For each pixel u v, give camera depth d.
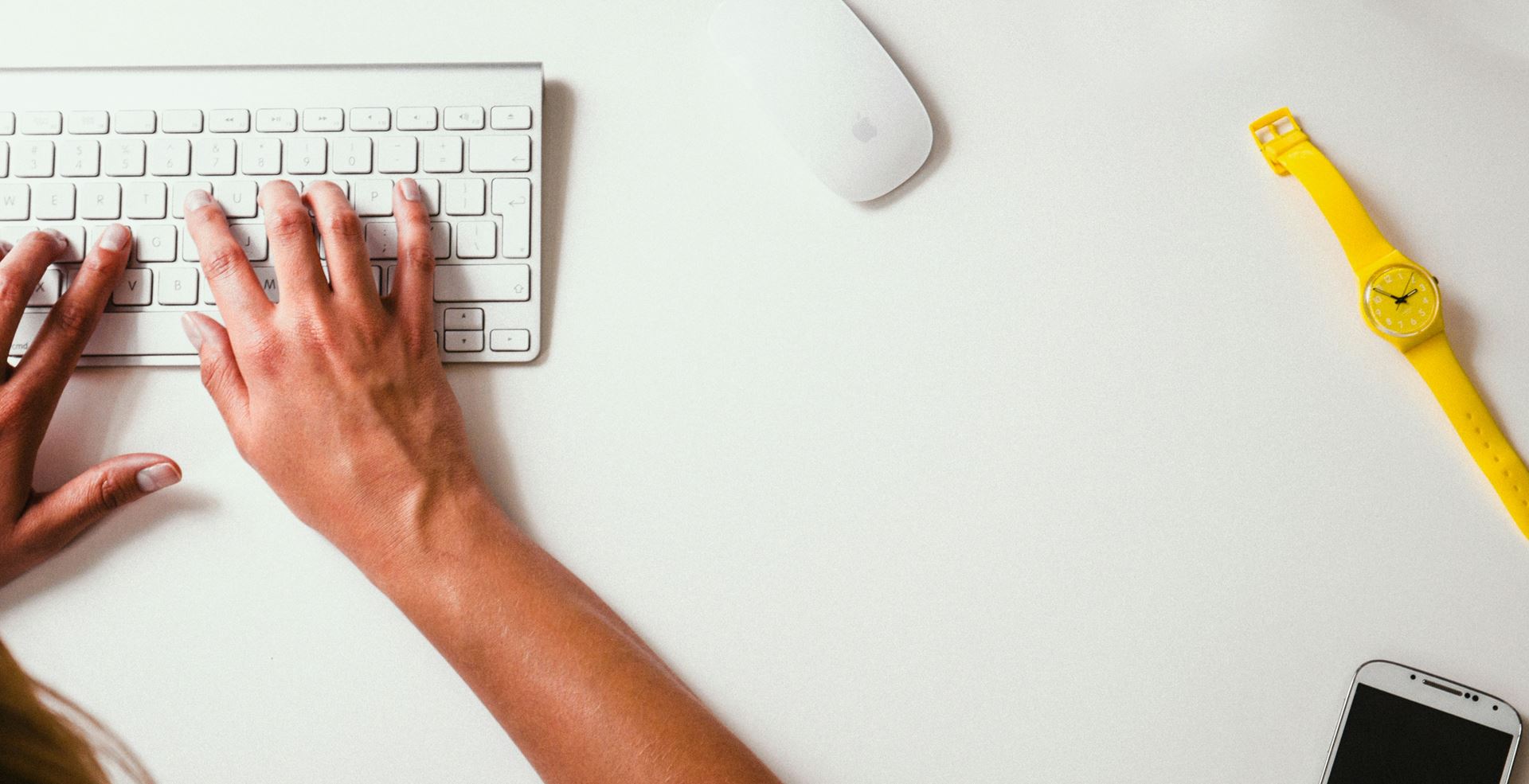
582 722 0.50
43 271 0.57
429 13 0.61
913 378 0.59
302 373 0.54
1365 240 0.58
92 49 0.61
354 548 0.54
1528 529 0.57
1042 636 0.58
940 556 0.58
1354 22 0.60
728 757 0.49
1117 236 0.60
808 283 0.60
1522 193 0.60
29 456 0.56
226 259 0.56
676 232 0.60
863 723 0.58
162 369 0.59
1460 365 0.59
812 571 0.58
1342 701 0.57
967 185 0.60
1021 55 0.61
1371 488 0.59
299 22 0.61
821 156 0.58
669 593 0.58
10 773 0.56
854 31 0.59
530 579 0.53
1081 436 0.59
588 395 0.59
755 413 0.59
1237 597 0.58
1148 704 0.58
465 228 0.58
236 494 0.58
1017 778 0.57
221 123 0.58
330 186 0.57
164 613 0.58
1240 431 0.59
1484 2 0.60
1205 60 0.61
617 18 0.61
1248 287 0.60
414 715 0.57
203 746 0.57
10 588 0.58
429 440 0.55
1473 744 0.56
